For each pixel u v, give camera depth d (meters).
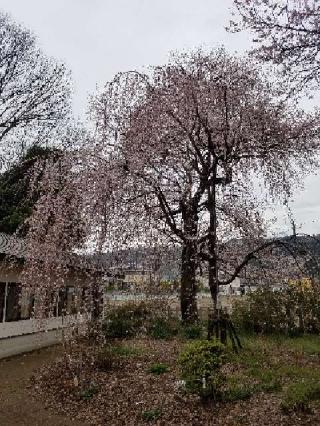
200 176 10.55
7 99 20.78
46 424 6.38
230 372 7.74
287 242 9.93
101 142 9.78
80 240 9.13
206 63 10.88
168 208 10.79
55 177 9.63
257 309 13.52
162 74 10.71
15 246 11.54
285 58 5.92
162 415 6.28
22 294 11.73
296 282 12.66
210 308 10.37
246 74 10.87
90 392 7.49
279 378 7.38
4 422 6.49
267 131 10.85
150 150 10.01
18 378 9.25
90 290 9.45
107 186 9.12
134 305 13.62
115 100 10.30
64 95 22.67
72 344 9.40
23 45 21.20
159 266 11.30
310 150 11.68
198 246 10.62
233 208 10.96
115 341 11.84
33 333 13.27
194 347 6.68
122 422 6.23
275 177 11.32
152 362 9.23
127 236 9.55
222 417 6.00
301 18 5.72
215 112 10.64
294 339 12.41
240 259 11.10
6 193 19.23
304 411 5.85
